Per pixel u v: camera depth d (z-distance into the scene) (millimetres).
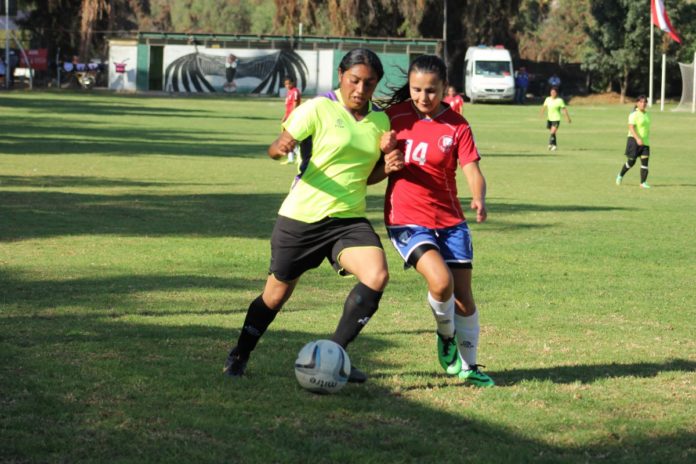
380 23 116062
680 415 8555
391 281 15641
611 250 19422
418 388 9219
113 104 83375
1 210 22281
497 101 107438
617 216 25031
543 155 46125
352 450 7305
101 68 119438
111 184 28625
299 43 111688
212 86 112375
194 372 9422
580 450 7578
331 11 111625
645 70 111688
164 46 111625
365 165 8945
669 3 108125
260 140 49688
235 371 9336
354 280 15688
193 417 8008
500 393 9102
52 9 115250
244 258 17141
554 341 11594
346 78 8773
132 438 7477
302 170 8906
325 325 11984
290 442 7488
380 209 25078
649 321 12953
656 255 18969
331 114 8828
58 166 33594
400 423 8086
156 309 12625
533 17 139250
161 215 22500
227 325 11773
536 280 15977
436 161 9023
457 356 9375
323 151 8812
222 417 8039
